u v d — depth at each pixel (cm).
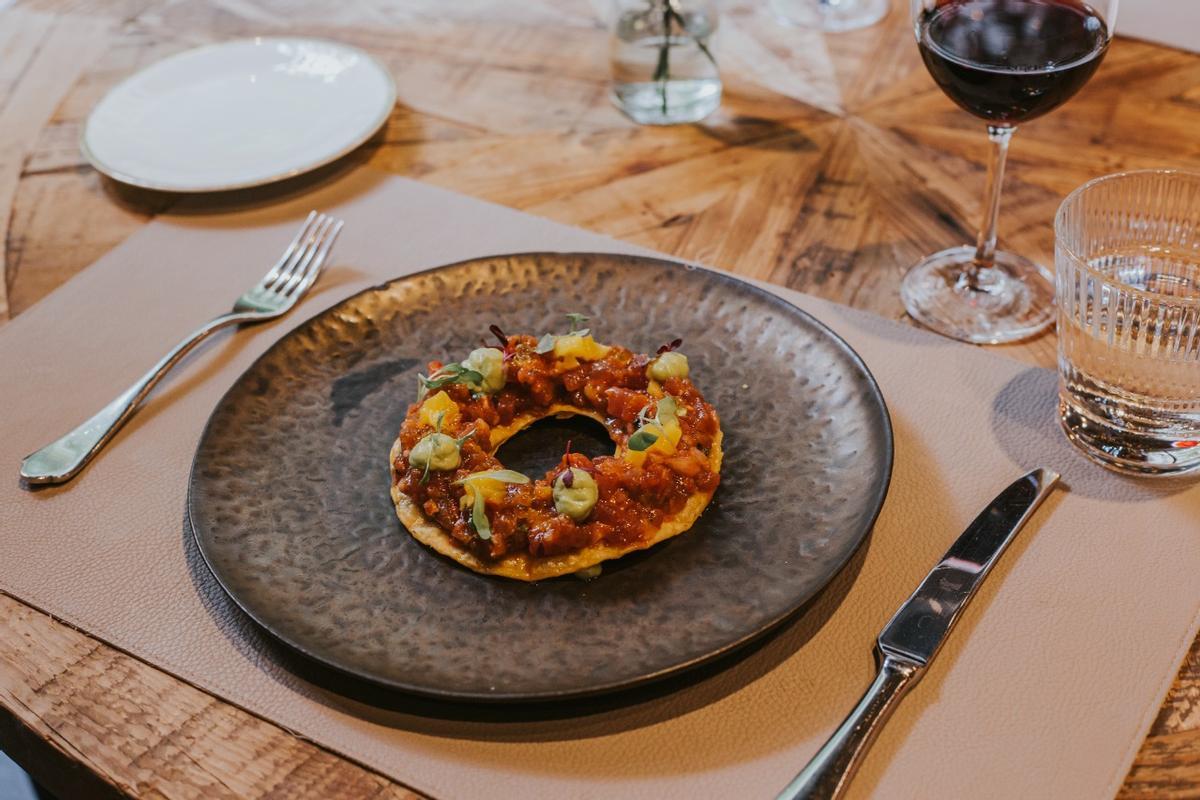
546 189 83
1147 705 54
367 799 52
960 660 56
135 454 66
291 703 55
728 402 66
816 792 51
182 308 75
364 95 87
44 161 88
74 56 98
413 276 72
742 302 69
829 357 66
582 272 72
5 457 67
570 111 90
